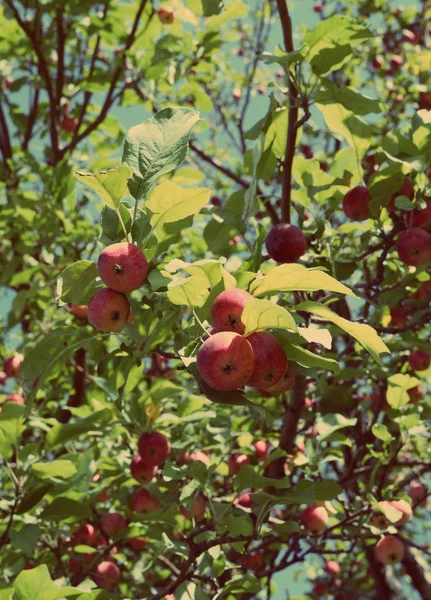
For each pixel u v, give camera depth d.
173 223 1.36
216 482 1.89
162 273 1.28
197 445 1.78
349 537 1.69
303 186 1.67
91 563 1.69
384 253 1.58
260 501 1.49
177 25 2.35
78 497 1.62
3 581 1.52
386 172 1.54
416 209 1.57
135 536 1.71
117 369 1.63
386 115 2.58
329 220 1.68
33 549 1.51
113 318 1.31
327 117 1.64
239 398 1.24
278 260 1.53
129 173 1.28
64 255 2.00
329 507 1.70
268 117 1.59
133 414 1.63
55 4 2.21
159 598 1.50
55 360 1.39
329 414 1.70
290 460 1.72
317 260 1.58
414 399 1.77
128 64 2.25
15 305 1.97
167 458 1.68
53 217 1.97
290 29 1.54
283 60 1.53
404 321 1.75
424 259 1.53
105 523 1.71
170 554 1.83
